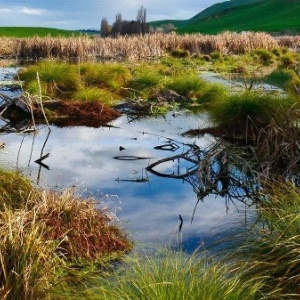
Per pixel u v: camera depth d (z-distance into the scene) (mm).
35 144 11617
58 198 6762
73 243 6145
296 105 11766
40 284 4723
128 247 6359
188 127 13516
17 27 92688
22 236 4949
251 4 152875
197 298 4219
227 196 8383
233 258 5516
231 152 9836
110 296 4672
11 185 7324
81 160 10312
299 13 120125
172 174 9453
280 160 9477
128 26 60562
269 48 44000
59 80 17984
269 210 6371
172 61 32625
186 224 7137
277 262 5090
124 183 8906
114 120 14578
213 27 122750
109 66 20531
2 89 19672
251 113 11922
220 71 28828
